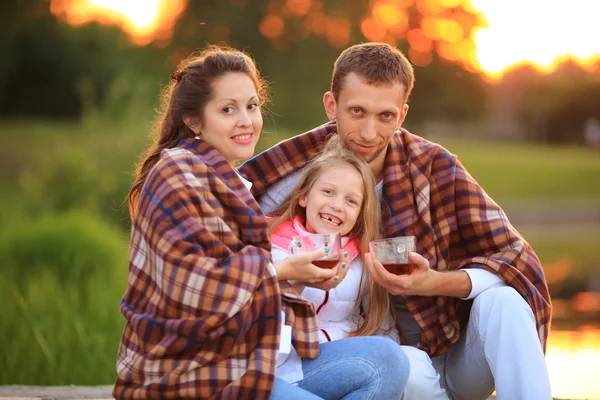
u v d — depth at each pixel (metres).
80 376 4.33
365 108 2.84
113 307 5.10
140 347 2.33
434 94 32.75
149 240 2.38
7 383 4.28
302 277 2.51
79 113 24.22
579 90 36.81
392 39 30.05
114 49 23.97
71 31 24.14
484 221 2.89
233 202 2.46
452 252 2.95
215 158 2.56
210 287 2.25
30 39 23.80
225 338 2.28
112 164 9.26
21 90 24.28
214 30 26.12
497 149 29.30
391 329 2.86
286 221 2.90
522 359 2.56
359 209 2.83
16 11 23.91
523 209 18.19
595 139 36.72
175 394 2.25
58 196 8.52
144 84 10.99
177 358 2.28
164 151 2.53
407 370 2.46
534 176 22.91
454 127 35.25
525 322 2.60
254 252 2.36
